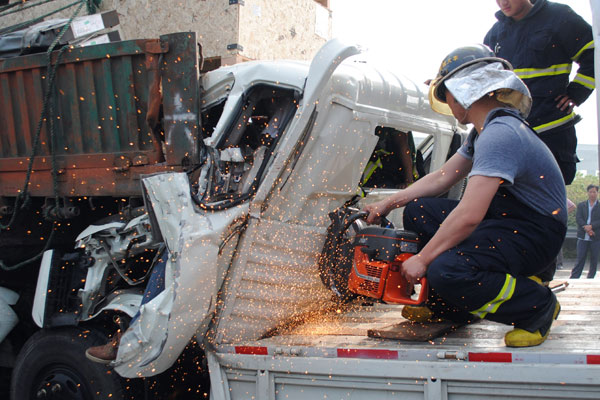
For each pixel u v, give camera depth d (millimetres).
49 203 4000
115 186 3699
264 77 3344
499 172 2668
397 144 4434
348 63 3801
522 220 2826
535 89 3949
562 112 3930
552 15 3877
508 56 4074
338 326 3516
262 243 3324
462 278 2746
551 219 2812
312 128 3338
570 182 4082
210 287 3100
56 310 3668
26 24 4695
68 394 3555
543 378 2471
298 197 3469
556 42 3859
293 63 3451
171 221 3051
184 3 4789
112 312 3518
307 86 3213
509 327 3252
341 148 3549
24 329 4277
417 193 3363
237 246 3262
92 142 3793
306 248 3584
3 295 4160
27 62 3863
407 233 3115
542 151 2816
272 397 3057
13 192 4059
